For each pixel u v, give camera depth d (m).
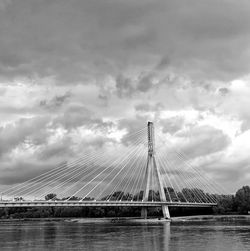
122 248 74.94
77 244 83.00
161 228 127.31
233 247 73.25
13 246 81.75
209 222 164.25
